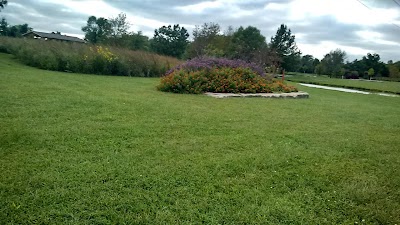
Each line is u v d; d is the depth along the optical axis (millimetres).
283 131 5297
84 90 8109
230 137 4648
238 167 3424
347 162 3879
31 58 16031
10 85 7531
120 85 10617
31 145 3602
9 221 2162
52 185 2691
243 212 2498
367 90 25812
